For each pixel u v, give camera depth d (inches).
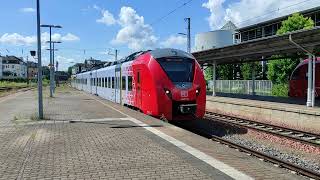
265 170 305.4
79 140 446.3
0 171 309.3
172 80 649.0
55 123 608.4
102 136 473.1
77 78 2878.9
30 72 5482.3
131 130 521.7
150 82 671.1
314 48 801.6
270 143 568.7
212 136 578.2
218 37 2418.8
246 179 279.1
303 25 1633.9
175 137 463.2
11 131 522.0
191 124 768.3
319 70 999.0
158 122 608.4
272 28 2134.6
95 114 745.0
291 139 576.7
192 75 662.5
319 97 1004.6
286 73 1601.9
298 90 1109.7
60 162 338.0
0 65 5812.0
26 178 288.2
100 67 1585.9
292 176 289.9
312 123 693.3
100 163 332.8
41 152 380.8
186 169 308.5
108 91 1252.5
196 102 650.8
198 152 373.4
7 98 1439.5
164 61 666.8
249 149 465.4
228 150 385.1
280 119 787.4
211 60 1284.4
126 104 914.7
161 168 312.8
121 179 283.1
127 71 879.7
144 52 772.0
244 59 1258.6
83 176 292.0
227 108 1012.5
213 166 317.4
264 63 1969.7
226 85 1681.8
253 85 1333.7
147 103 692.1
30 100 1286.9
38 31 679.1
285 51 957.8
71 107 945.5
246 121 791.7
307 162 450.6
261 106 853.8
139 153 371.2
